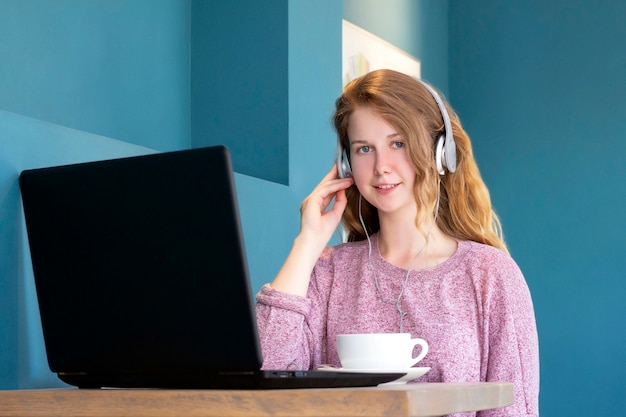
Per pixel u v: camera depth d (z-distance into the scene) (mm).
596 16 4648
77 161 1756
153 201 1193
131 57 2586
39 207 1309
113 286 1249
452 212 1825
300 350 1623
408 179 1702
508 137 4836
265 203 2459
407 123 1678
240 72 2754
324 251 1870
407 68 4441
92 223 1256
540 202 4699
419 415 993
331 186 1760
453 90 5027
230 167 1137
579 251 4570
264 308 1599
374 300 1735
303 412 1007
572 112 4672
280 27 2713
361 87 1725
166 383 1239
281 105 2691
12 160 1579
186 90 2805
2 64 2160
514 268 1693
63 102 2342
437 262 1730
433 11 4852
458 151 1842
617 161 4520
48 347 1342
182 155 1163
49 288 1322
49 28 2305
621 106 4543
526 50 4832
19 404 1162
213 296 1165
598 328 4480
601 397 4445
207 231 1156
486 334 1646
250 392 1032
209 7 2812
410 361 1410
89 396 1118
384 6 4219
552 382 4566
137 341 1237
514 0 4887
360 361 1358
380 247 1811
